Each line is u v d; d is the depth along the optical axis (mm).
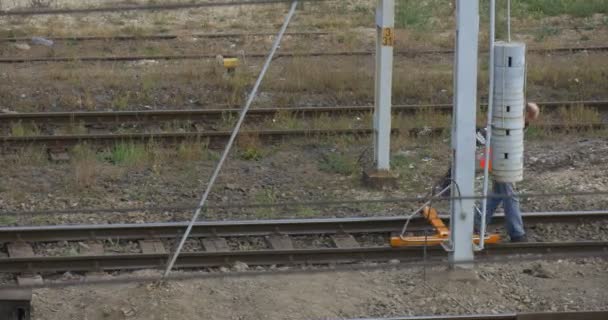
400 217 13148
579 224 13359
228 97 19531
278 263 12016
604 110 19234
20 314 9727
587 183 15172
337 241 12766
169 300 10555
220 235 12773
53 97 19547
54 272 11695
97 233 12633
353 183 15219
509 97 11234
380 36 14484
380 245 12789
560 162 16328
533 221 13344
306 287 11125
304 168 15961
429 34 26000
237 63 21672
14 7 30078
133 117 17984
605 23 28031
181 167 15828
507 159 11461
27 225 13203
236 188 14875
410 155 16562
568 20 28562
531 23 27859
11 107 18953
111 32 26250
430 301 10742
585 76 21375
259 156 16453
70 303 10641
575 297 10938
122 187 14852
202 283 11109
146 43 24703
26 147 16484
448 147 17031
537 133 17703
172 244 12594
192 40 25125
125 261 11852
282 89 20234
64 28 26781
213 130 17719
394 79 20516
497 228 13289
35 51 23797
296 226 12945
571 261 12109
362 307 10594
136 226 12648
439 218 12617
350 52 23250
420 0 30656
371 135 17328
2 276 11586
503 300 10828
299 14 29125
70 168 15750
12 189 14688
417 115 18234
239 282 11211
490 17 11031
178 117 18094
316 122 18000
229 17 28781
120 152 16078
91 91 19891
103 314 10336
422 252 12211
